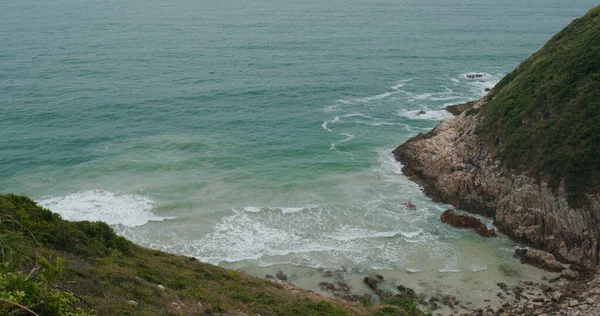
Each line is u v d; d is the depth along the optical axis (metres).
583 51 46.53
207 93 77.81
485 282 33.56
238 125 64.62
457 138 50.41
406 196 46.00
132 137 59.50
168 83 83.00
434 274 34.59
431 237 39.38
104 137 59.22
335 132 62.56
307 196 45.69
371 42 120.50
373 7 192.62
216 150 56.09
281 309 22.75
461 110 67.81
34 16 157.00
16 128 61.56
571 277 33.50
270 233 39.50
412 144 53.75
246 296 23.56
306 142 59.12
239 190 46.59
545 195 38.41
